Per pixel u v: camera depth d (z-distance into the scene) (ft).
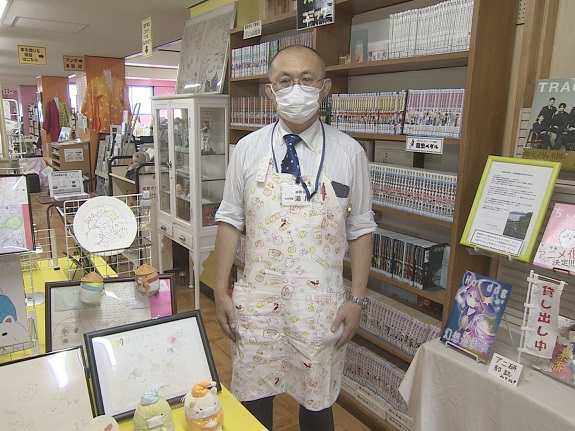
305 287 4.86
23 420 3.30
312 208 4.83
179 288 13.55
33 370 3.44
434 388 5.05
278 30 9.89
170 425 3.33
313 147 4.98
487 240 4.97
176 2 12.99
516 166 4.94
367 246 5.33
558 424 4.01
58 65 28.50
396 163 7.70
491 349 4.87
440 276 6.82
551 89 5.01
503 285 4.79
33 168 26.32
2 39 19.16
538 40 5.46
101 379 3.63
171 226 12.55
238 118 10.48
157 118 12.71
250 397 5.32
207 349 4.07
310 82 4.81
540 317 4.49
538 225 4.60
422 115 6.31
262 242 4.96
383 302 7.38
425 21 6.15
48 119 34.99
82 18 15.17
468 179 5.82
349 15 7.99
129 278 4.31
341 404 8.04
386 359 7.42
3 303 3.98
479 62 5.51
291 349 5.04
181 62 13.19
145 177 13.73
